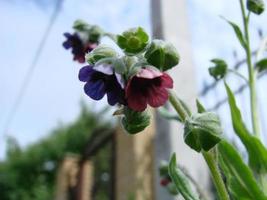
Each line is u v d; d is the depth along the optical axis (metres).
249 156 0.08
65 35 0.10
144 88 0.06
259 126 0.09
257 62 0.10
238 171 0.08
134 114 0.06
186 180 0.07
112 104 0.06
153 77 0.06
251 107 0.09
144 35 0.06
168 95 0.06
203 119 0.06
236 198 0.07
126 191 0.32
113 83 0.06
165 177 0.12
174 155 0.07
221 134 0.06
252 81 0.09
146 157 0.32
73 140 0.95
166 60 0.06
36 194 0.94
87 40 0.10
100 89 0.06
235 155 0.08
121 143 0.34
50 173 0.97
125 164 0.33
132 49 0.06
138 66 0.06
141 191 0.30
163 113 0.10
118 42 0.06
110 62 0.06
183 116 0.06
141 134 0.33
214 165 0.06
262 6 0.09
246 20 0.09
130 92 0.06
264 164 0.08
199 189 0.10
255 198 0.07
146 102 0.06
